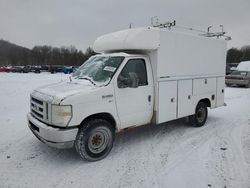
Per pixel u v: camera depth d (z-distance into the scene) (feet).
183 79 21.90
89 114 15.55
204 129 23.93
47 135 14.83
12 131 22.27
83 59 255.09
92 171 14.82
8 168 15.07
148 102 19.27
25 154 17.20
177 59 21.06
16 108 32.81
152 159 16.60
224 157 16.88
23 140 19.95
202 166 15.48
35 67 157.28
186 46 21.88
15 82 71.61
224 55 27.14
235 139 20.77
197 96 23.88
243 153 17.56
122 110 17.42
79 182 13.53
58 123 14.67
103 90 16.15
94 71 18.12
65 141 14.66
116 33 19.93
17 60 291.17
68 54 270.67
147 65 19.10
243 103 39.78
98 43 21.47
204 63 24.30
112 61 17.95
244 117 29.48
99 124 16.12
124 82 17.30
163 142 20.02
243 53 227.81
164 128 24.14
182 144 19.56
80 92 15.28
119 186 13.12
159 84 19.63
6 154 17.12
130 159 16.60
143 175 14.33
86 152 15.69
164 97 20.20
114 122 17.33
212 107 26.17
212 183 13.37
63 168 15.19
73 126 14.94
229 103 39.75
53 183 13.38
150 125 25.21
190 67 22.56
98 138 16.28
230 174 14.37
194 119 24.16
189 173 14.55
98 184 13.33
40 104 16.07
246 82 62.64
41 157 16.75
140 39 18.12
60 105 14.48
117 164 15.80
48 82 72.28
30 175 14.25
